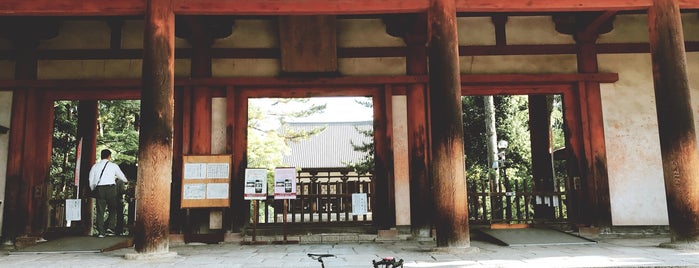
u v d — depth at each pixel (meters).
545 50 9.16
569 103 9.09
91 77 8.99
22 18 8.73
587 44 9.15
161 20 6.41
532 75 8.95
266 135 19.77
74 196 9.22
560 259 5.48
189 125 8.70
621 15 9.35
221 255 6.38
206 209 8.64
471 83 8.98
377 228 8.61
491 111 15.76
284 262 5.52
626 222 8.68
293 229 8.63
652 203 8.76
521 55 9.17
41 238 8.48
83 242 7.34
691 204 6.44
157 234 5.98
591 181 8.70
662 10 6.87
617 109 8.99
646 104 9.04
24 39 8.98
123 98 9.04
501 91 9.10
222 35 9.18
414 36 9.10
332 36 8.70
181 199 8.18
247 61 9.08
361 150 19.22
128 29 9.24
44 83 8.80
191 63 9.00
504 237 7.68
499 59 9.16
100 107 15.80
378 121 8.96
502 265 5.08
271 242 8.01
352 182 9.16
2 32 8.92
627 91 9.06
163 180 6.12
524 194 8.87
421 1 6.82
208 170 8.33
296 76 8.96
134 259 5.82
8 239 8.38
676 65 6.74
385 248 7.07
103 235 8.23
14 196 8.50
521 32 9.29
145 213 5.98
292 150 34.38
